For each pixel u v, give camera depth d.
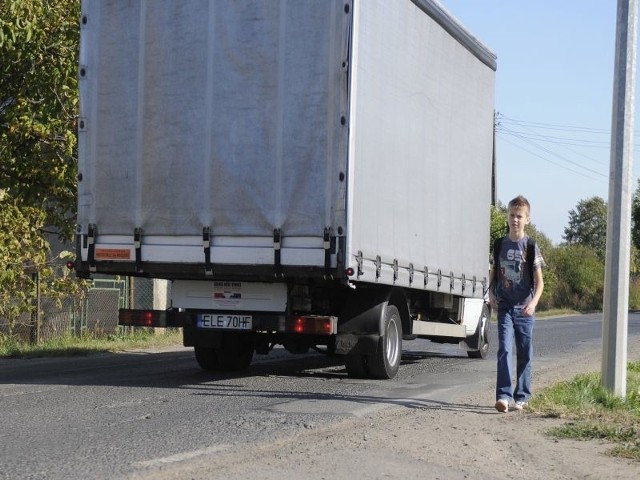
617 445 7.54
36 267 18.41
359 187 10.99
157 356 16.47
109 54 11.81
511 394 9.30
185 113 11.45
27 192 17.94
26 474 6.23
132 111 11.70
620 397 9.88
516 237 9.26
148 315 12.05
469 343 17.06
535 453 7.21
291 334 12.80
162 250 11.54
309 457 6.85
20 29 15.98
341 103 10.79
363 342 12.27
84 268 11.87
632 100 9.82
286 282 11.69
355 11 10.80
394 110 12.00
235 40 11.24
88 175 11.88
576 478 6.44
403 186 12.37
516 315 9.30
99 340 19.70
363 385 11.98
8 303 17.92
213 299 11.95
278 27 11.06
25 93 17.44
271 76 11.07
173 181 11.48
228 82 11.26
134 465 6.54
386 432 8.00
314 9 10.92
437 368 15.06
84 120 11.89
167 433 7.93
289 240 10.98
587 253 60.16
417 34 12.78
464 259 15.12
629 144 9.83
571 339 24.16
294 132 10.98
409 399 10.37
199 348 13.30
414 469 6.53
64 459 6.75
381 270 11.62
